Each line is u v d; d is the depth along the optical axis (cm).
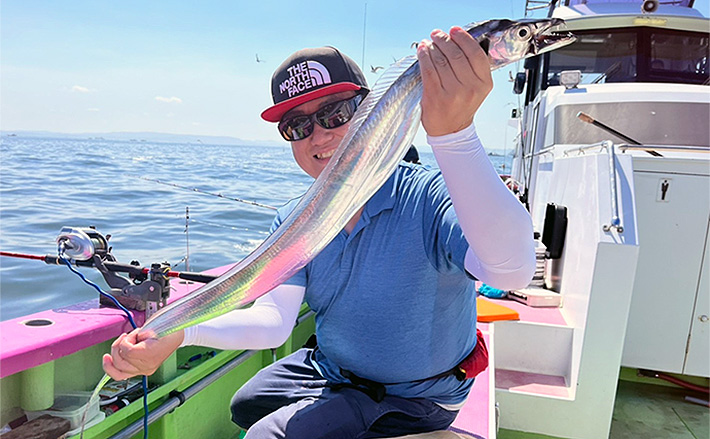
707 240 338
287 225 123
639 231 346
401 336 161
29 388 176
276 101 178
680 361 349
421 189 158
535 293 388
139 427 199
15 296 652
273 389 186
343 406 162
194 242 851
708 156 342
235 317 166
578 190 366
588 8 571
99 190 1447
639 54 546
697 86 467
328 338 176
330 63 165
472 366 176
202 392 255
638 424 329
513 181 678
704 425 328
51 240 903
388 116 116
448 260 149
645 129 417
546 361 343
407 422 169
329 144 169
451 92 103
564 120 444
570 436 309
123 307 196
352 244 160
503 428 316
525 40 114
